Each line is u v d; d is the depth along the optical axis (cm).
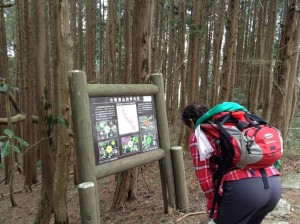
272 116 645
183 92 990
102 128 307
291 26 576
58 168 359
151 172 736
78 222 536
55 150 436
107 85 314
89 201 275
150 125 370
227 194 231
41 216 423
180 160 392
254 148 221
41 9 454
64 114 349
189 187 575
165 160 387
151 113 373
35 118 861
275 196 236
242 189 225
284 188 502
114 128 320
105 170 301
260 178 229
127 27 998
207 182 240
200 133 242
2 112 1049
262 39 813
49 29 1122
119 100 329
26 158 854
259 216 248
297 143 780
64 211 366
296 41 593
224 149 230
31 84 834
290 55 592
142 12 438
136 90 348
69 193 737
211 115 248
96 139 300
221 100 712
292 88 655
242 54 1614
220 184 234
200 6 913
